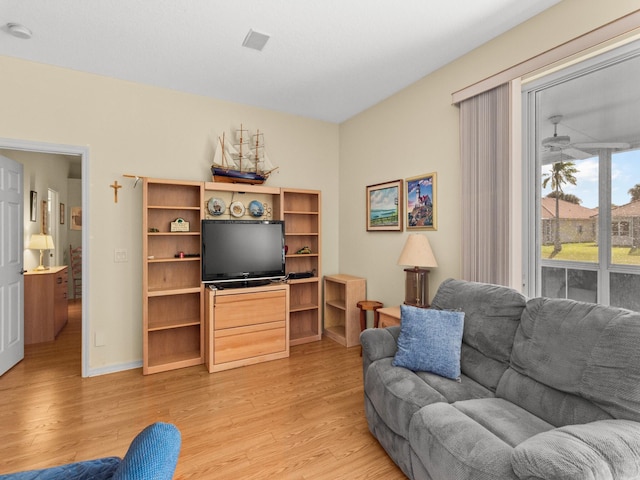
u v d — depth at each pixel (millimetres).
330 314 4297
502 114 2424
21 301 3328
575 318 1599
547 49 2172
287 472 1801
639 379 1286
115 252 3129
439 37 2496
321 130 4328
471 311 2162
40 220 4805
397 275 3520
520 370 1763
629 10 1810
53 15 2205
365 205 3982
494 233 2477
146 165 3260
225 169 3447
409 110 3316
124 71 2992
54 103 2873
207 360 3211
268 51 2674
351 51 2682
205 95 3529
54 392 2688
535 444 1132
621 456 1036
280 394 2674
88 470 1182
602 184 2027
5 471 1790
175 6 2127
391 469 1832
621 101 1940
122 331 3162
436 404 1619
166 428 986
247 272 3490
